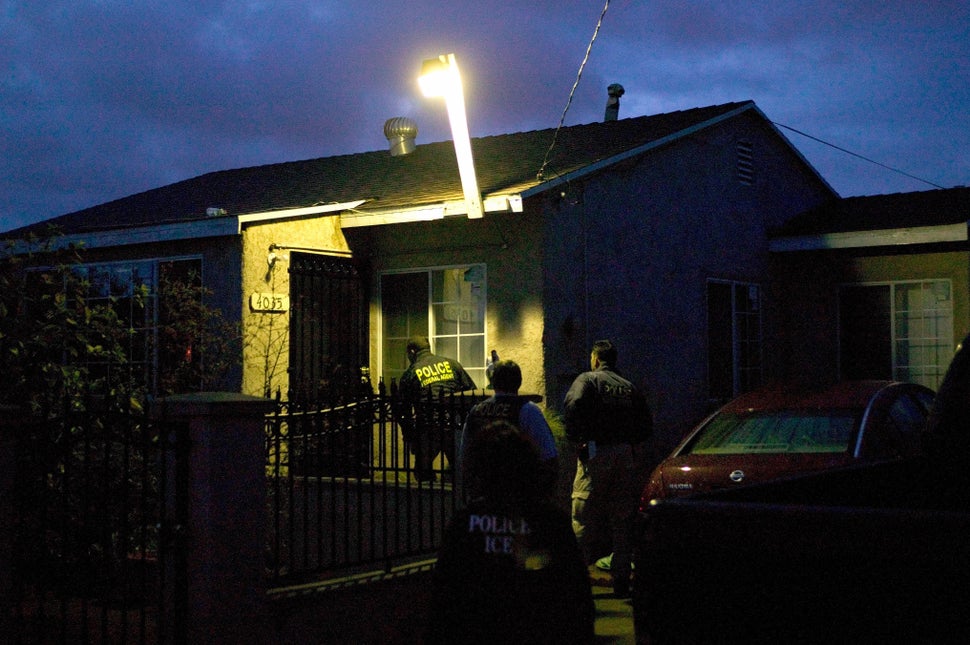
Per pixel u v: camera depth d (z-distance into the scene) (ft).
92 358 25.40
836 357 44.80
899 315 43.52
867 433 23.03
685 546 9.05
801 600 8.38
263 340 31.17
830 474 12.05
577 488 25.21
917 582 7.81
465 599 10.59
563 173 31.99
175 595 16.29
